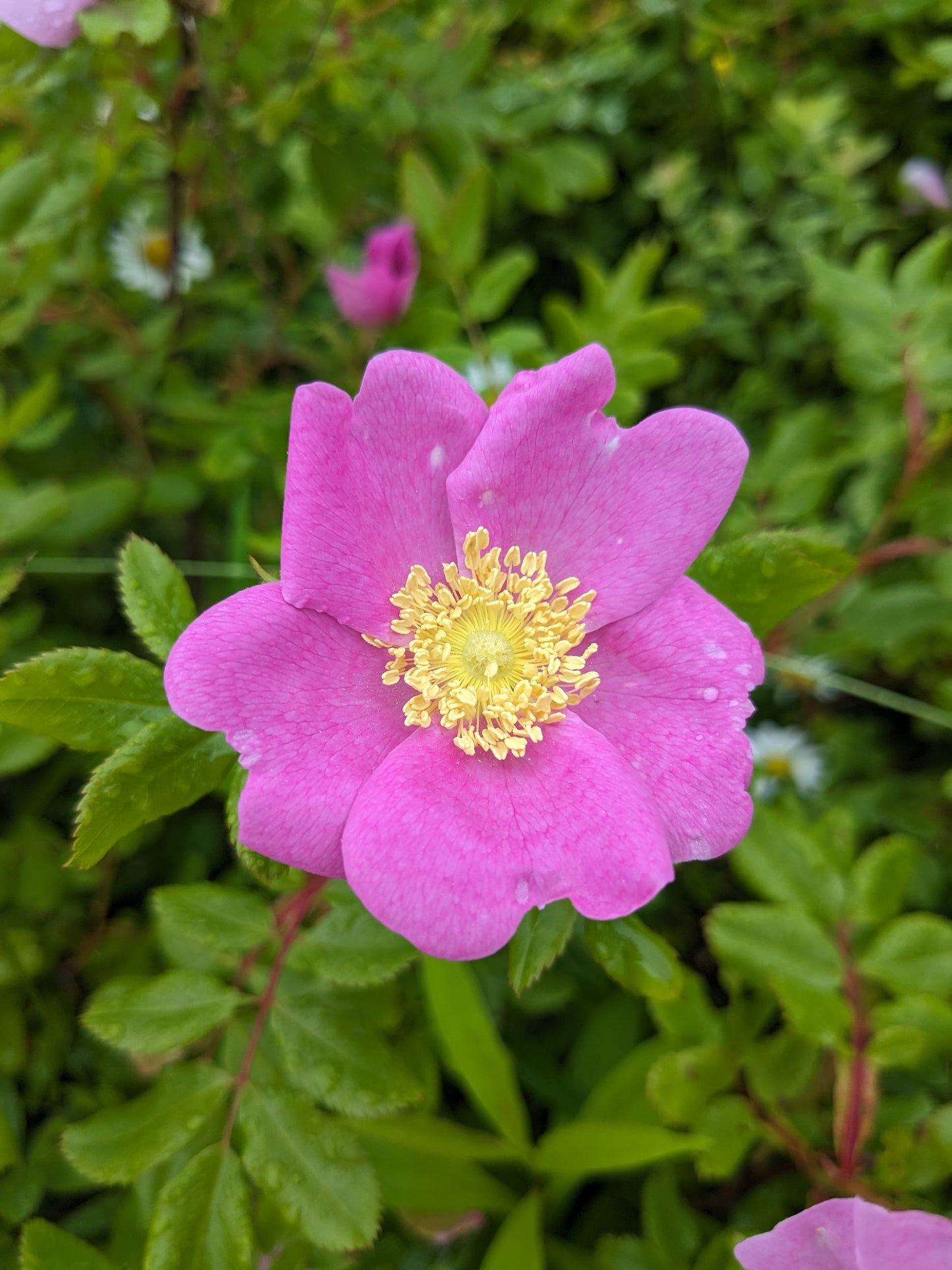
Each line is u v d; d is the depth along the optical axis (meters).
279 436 0.17
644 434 0.10
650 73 0.24
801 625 0.18
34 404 0.15
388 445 0.10
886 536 0.19
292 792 0.09
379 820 0.09
